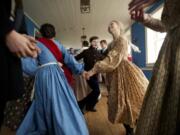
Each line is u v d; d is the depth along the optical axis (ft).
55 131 6.59
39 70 7.09
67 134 6.47
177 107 3.36
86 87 13.64
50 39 7.64
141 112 3.97
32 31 25.66
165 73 3.61
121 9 22.24
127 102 8.30
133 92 8.34
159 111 3.61
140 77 8.57
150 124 3.64
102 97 18.74
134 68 8.57
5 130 9.40
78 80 13.51
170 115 3.43
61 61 7.82
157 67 3.77
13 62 2.36
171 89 3.49
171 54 3.59
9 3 2.29
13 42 2.20
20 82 2.50
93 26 31.19
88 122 11.61
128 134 8.63
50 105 6.78
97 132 10.00
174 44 3.56
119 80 8.45
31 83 7.95
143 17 4.57
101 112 13.82
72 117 6.75
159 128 3.60
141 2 4.17
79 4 20.56
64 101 6.88
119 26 8.79
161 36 20.71
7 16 2.18
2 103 2.29
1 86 2.22
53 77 7.05
